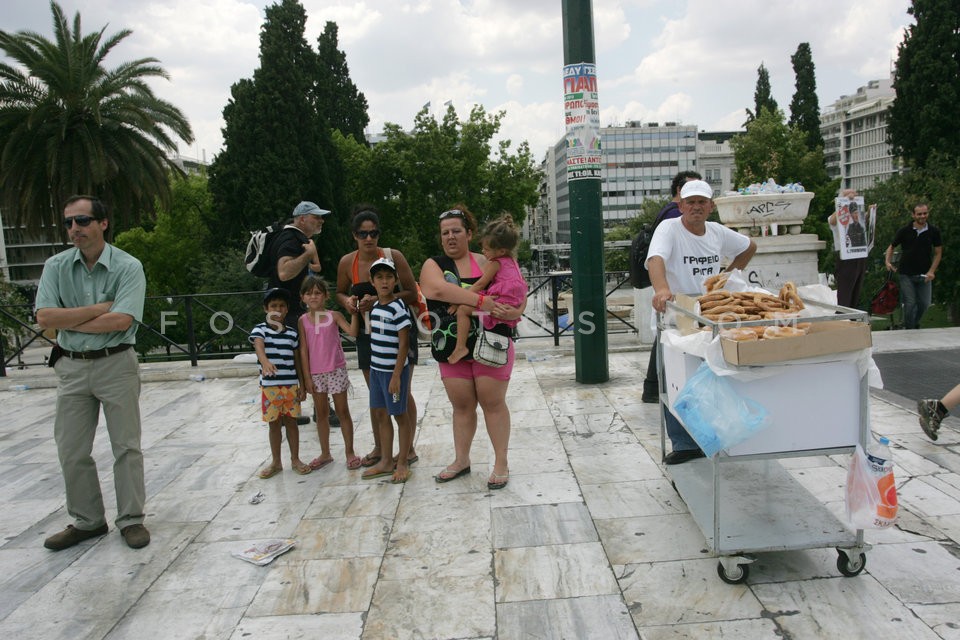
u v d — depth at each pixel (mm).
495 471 3979
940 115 27359
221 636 2604
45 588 3088
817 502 3068
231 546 3418
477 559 3105
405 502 3848
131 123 22953
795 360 2568
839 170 140750
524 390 6344
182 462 4891
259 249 4871
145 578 3129
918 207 8703
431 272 3787
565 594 2760
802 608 2547
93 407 3566
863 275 8570
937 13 27484
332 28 41562
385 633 2557
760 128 46344
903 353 7125
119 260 3521
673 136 130875
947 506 3354
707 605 2609
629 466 4184
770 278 9031
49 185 22719
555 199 135875
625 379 6531
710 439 2578
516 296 3768
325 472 4484
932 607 2502
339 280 4707
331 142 33469
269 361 4355
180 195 38688
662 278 3602
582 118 6039
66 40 21531
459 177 38750
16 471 4941
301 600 2842
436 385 6871
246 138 30594
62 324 3350
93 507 3617
